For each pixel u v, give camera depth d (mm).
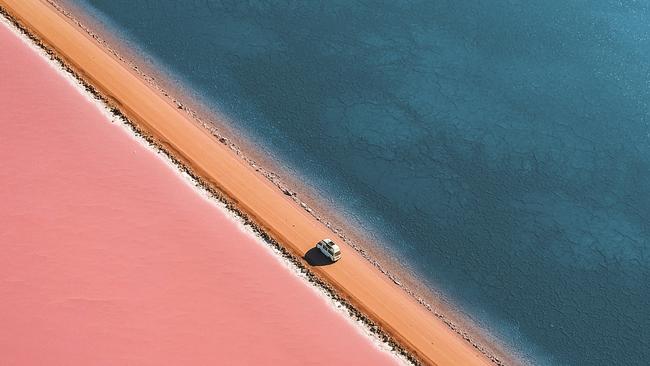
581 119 78625
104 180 61875
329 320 56219
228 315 54312
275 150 71250
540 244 67188
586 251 67188
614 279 65500
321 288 58625
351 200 68125
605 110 79812
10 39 74000
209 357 51594
